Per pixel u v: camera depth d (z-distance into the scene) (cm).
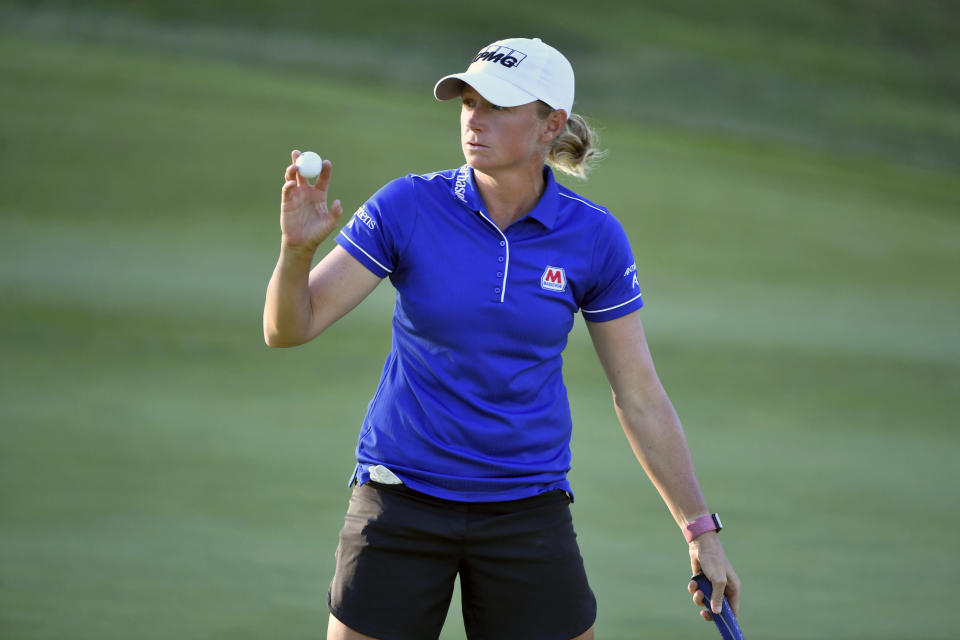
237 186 7525
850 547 2281
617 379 1095
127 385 3547
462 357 1012
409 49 15450
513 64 1009
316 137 8844
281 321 978
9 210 6575
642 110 14962
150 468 2548
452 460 1016
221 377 3759
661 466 1080
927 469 3145
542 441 1042
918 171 14375
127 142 8138
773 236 7944
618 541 2200
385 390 1048
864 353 5084
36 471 2453
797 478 2941
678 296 6156
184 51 13438
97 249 5938
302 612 1641
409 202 1014
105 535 1997
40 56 10538
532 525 1037
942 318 6162
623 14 19250
